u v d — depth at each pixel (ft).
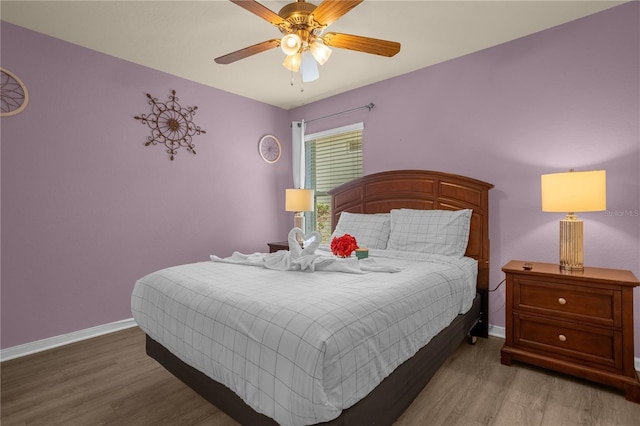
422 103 10.43
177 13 7.44
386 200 10.89
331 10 5.44
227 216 12.53
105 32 8.26
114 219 9.62
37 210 8.29
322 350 3.60
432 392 6.17
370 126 11.78
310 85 11.88
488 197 9.04
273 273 6.52
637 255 7.07
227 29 8.13
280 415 3.69
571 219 7.14
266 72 10.73
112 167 9.57
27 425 5.39
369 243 9.91
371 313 4.50
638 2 7.03
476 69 9.33
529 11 7.40
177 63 10.05
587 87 7.64
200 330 4.92
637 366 7.12
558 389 6.25
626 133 7.19
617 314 6.05
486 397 6.00
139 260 10.16
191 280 5.99
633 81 7.10
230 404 4.66
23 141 8.07
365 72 10.73
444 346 6.37
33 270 8.23
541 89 8.28
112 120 9.56
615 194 7.32
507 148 8.84
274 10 7.39
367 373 4.14
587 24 7.62
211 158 12.00
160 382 6.72
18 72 7.98
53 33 8.31
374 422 4.27
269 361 3.90
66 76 8.71
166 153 10.78
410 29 8.11
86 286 9.09
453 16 7.56
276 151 14.32
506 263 8.64
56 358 7.82
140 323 6.45
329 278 6.04
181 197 11.17
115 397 6.18
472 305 8.09
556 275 6.63
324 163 13.55
